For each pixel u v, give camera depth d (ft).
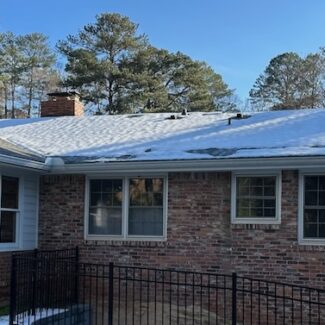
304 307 36.27
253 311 37.29
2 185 39.34
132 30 140.26
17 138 48.08
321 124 42.78
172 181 39.88
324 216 36.52
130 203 40.96
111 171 39.93
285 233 37.06
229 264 38.11
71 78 132.67
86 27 139.23
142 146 41.81
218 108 154.81
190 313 38.45
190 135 43.75
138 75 131.34
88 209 41.83
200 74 141.38
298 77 162.81
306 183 37.09
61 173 41.42
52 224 42.50
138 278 39.81
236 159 36.37
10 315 32.96
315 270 36.24
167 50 139.85
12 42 157.99
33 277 35.24
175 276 39.14
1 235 39.09
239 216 38.34
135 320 38.96
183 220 39.37
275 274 37.09
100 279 40.86
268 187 37.99
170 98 137.59
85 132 48.78
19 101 158.30
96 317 38.24
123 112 129.59
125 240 40.57
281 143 38.34
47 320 33.91
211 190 38.96
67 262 36.86
